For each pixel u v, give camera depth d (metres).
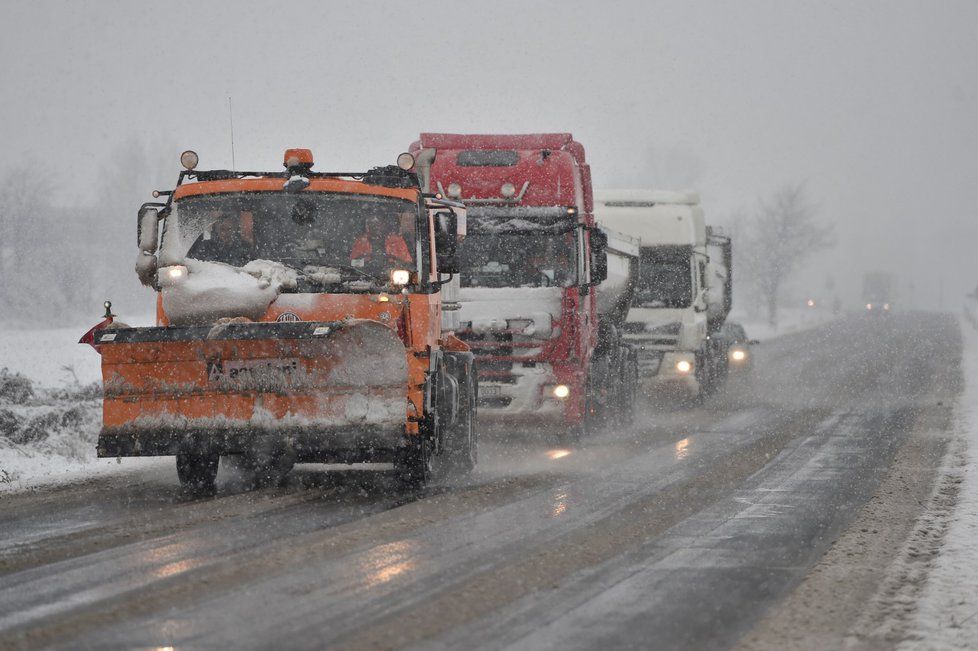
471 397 32.72
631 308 60.31
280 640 14.51
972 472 33.06
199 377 26.41
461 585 17.78
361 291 27.42
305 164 29.59
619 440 44.00
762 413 56.47
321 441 26.00
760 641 14.97
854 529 23.67
